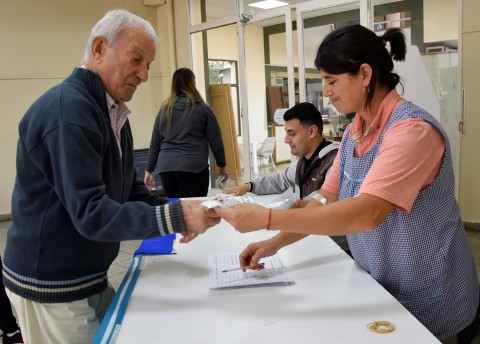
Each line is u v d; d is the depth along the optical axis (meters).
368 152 1.10
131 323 0.97
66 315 1.14
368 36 1.00
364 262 1.22
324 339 0.86
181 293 1.13
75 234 1.09
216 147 3.12
